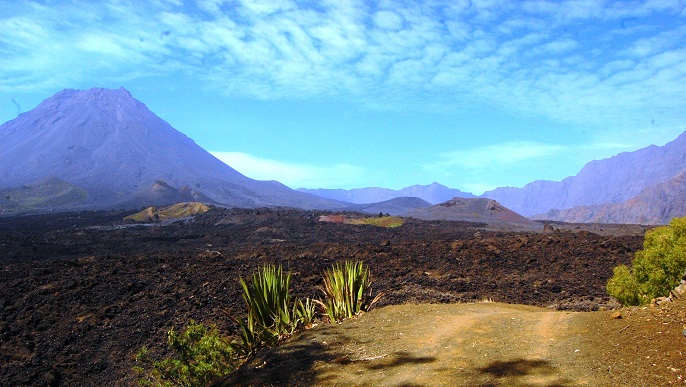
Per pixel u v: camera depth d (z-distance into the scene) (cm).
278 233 4784
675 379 505
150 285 1594
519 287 1695
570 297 1535
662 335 610
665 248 988
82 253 3459
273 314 912
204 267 1847
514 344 679
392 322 880
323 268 1955
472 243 2642
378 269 2019
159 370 877
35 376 1120
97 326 1315
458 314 903
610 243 2441
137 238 4453
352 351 733
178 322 1307
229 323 1273
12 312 1380
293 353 757
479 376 582
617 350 598
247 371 721
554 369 576
